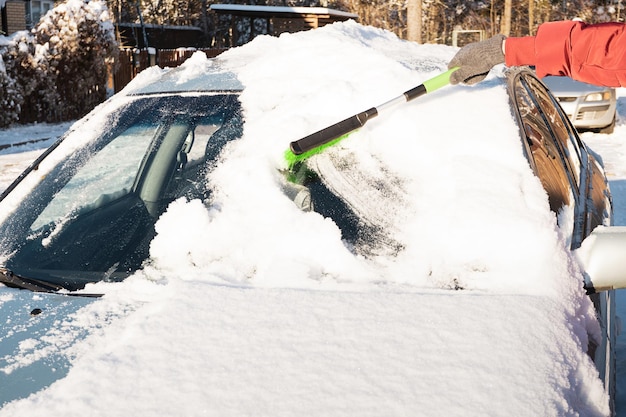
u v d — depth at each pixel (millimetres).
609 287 2102
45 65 17531
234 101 2861
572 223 2381
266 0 51000
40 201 2791
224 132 2740
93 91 18953
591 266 2104
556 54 2330
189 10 53594
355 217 2328
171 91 3055
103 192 2766
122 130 2953
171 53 25547
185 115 2873
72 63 18234
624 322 4500
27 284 2301
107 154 2918
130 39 42438
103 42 18812
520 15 45125
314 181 2451
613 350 2238
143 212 2684
